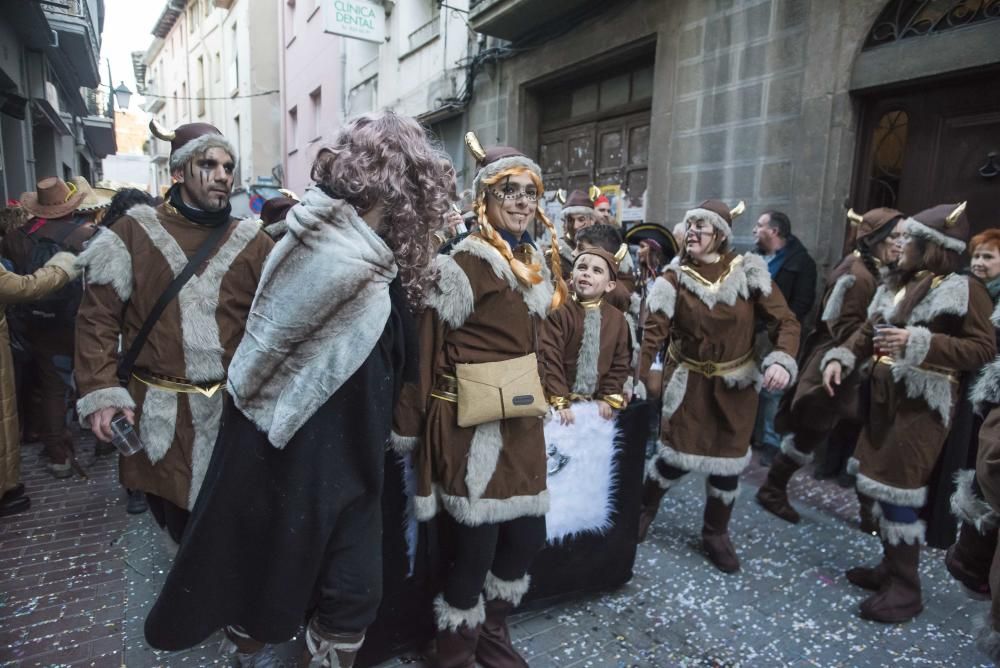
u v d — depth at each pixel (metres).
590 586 2.42
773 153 4.30
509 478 1.72
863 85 3.78
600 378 2.33
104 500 3.42
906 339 2.17
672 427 2.75
